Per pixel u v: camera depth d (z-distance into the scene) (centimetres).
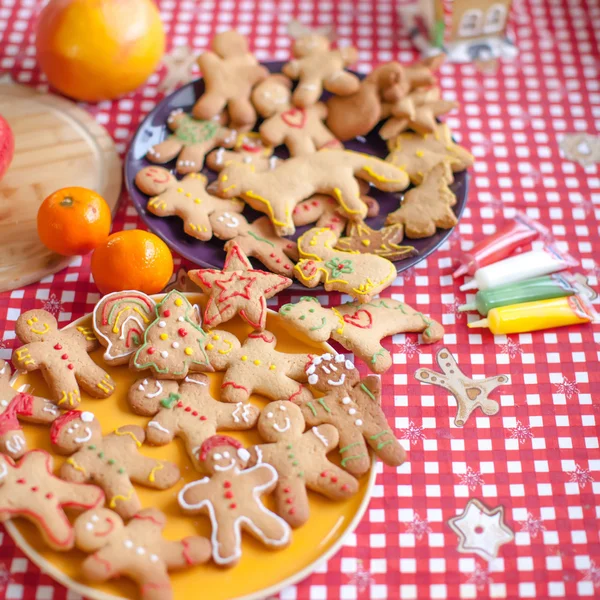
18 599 90
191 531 90
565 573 92
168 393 94
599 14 121
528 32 120
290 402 94
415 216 102
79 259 104
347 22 120
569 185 110
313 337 96
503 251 105
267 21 119
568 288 103
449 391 99
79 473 90
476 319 103
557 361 101
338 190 103
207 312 97
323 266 99
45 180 106
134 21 107
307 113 108
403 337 101
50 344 95
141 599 87
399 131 108
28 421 93
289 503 90
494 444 97
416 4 120
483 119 114
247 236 101
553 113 115
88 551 88
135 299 96
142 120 108
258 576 89
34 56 115
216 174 106
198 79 110
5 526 91
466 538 93
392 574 92
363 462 92
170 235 102
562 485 96
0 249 102
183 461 93
